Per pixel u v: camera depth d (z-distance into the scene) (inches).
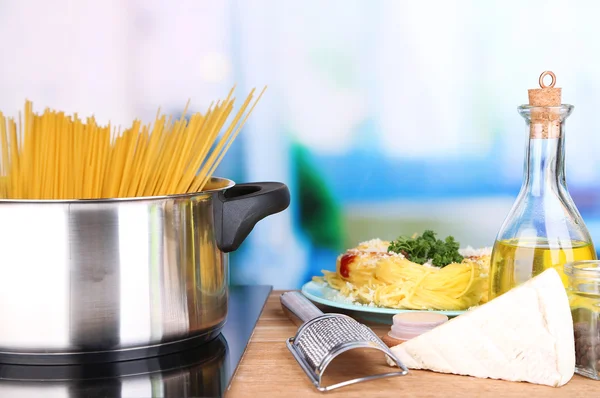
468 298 38.2
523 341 29.1
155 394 27.3
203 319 31.7
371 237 51.1
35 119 31.8
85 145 31.8
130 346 29.5
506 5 49.8
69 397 27.0
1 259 28.5
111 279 28.8
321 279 45.0
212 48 50.4
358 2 49.8
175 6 50.3
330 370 30.5
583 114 50.4
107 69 50.8
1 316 28.7
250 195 32.9
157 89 50.8
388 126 50.3
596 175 50.6
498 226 50.6
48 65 50.8
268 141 50.6
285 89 50.4
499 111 50.1
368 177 50.7
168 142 34.4
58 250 28.4
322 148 50.6
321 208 51.0
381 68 50.1
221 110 34.4
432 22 49.8
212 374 29.6
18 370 30.2
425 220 50.8
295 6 50.0
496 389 28.3
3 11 50.4
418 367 30.5
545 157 33.4
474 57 49.9
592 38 49.9
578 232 33.0
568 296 30.4
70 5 50.4
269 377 30.0
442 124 50.3
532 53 50.0
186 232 30.6
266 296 44.7
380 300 37.8
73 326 28.6
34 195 31.4
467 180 50.5
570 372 28.6
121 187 32.0
